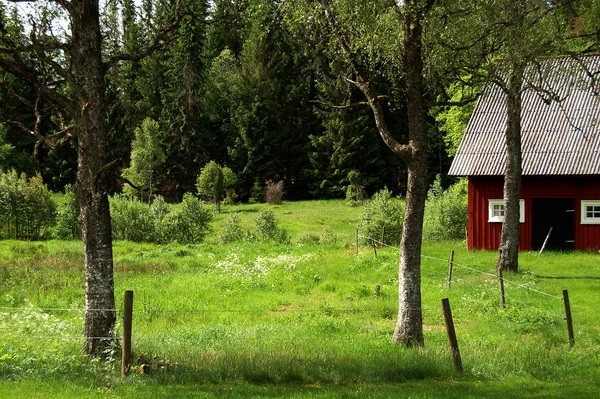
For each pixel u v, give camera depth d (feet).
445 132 214.90
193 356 34.14
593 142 94.27
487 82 48.34
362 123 218.18
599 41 52.39
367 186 226.58
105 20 39.04
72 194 126.82
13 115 203.51
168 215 123.03
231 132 241.55
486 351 39.58
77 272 73.41
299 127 237.86
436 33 41.60
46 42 33.58
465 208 114.11
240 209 201.87
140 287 65.26
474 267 77.87
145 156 211.00
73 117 34.45
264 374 32.04
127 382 29.73
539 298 59.88
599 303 57.41
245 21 43.29
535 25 46.01
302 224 162.91
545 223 95.91
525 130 99.45
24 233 127.95
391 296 60.54
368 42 42.11
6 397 25.57
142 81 222.69
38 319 41.01
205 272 76.38
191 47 222.48
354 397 27.61
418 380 32.65
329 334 44.68
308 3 42.52
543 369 35.37
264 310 54.60
